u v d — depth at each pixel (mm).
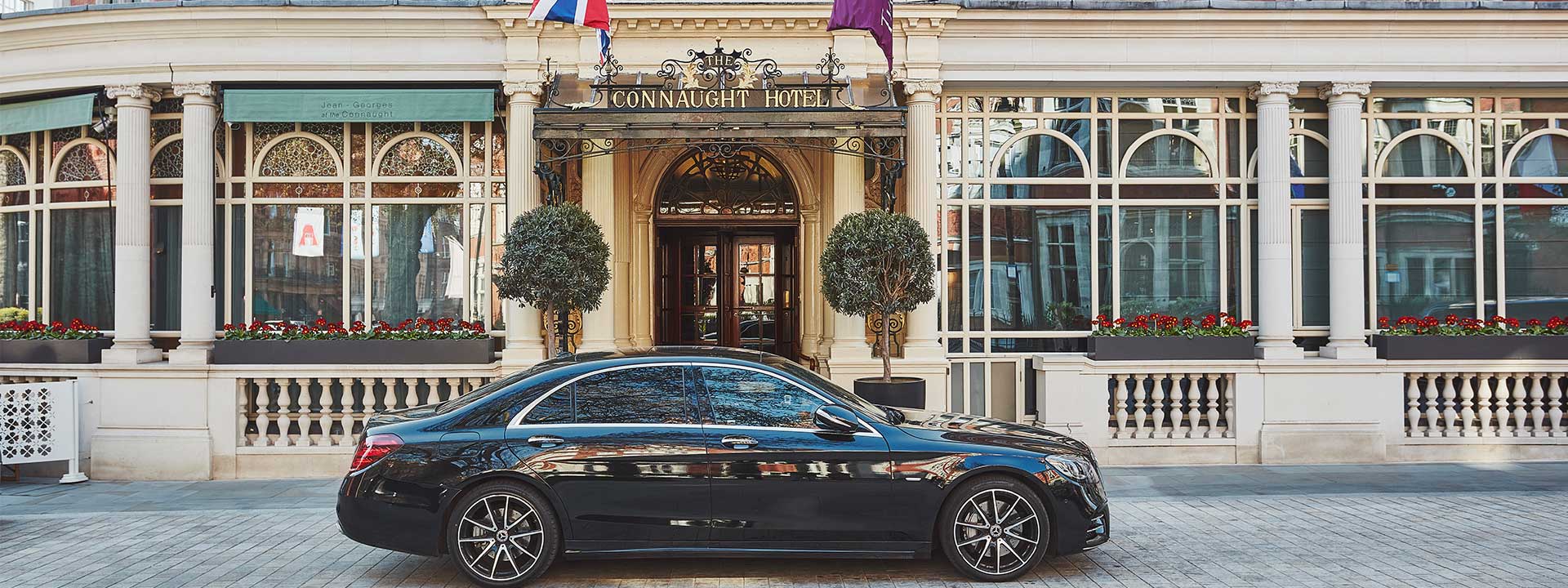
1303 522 7488
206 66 10297
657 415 5953
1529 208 11242
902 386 9484
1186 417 10953
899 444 5941
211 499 8914
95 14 10234
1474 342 10219
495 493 5770
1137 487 9047
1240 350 10359
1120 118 11266
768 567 6355
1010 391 11164
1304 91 10906
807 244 11781
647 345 11820
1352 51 10547
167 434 9969
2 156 11570
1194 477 9562
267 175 11156
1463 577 5941
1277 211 10531
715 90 9664
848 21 9586
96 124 11070
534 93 10352
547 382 6004
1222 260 11242
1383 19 10398
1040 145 11266
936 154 10773
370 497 5773
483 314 11141
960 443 6016
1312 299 11164
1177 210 11305
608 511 5816
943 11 10336
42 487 9570
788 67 10430
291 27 10312
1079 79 10617
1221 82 10648
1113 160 11250
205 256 10391
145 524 7609
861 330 10477
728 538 5887
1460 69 10516
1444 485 9000
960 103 11203
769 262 12711
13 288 11492
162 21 10234
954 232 11203
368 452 5848
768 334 12688
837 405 6039
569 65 10422
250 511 8125
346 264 11133
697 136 9523
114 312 11133
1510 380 10797
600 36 9695
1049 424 10258
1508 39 10516
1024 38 10578
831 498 5875
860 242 9289
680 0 10203
